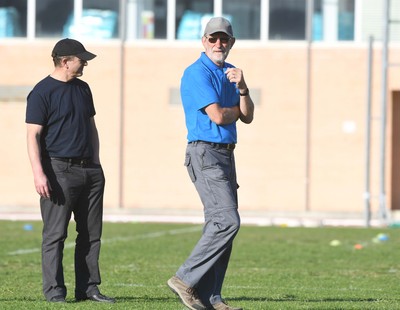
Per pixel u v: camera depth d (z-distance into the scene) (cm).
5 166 11019
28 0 11050
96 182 3772
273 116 10819
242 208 10838
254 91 10825
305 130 10788
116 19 11012
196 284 3347
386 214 9288
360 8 10831
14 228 8281
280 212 10800
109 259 5794
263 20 10888
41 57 11012
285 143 10812
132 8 11031
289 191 10812
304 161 10794
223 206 3325
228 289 4378
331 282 4756
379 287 4556
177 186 10925
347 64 10762
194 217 10256
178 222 9512
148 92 10956
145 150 10938
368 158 9194
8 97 11019
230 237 3325
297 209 10812
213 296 3456
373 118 9219
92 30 11019
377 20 10812
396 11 10775
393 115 11031
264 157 10825
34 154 3659
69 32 11056
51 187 3691
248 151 10825
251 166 10825
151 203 10938
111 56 10962
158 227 8625
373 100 10725
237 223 3312
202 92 3353
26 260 5653
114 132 10956
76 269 3788
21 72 11019
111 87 10956
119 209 10912
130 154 10944
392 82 10650
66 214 3716
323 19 10875
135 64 10956
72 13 11056
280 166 10825
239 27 10912
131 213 10894
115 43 10950
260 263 5694
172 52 10944
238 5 10912
